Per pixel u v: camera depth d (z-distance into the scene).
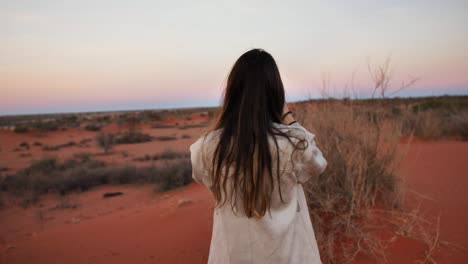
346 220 2.62
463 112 10.45
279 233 1.07
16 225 5.54
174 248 2.95
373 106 3.35
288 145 1.00
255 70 1.05
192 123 41.12
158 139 22.84
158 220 3.75
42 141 25.06
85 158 13.70
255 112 1.01
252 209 1.02
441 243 2.44
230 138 1.03
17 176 9.56
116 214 4.73
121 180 8.77
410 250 2.38
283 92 1.12
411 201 3.31
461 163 5.17
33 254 3.12
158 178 8.37
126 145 19.92
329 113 3.44
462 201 3.30
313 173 1.09
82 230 3.73
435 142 8.00
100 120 47.91
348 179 2.94
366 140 3.24
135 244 3.14
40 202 7.12
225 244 1.13
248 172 0.99
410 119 8.74
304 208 1.21
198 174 1.13
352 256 2.37
